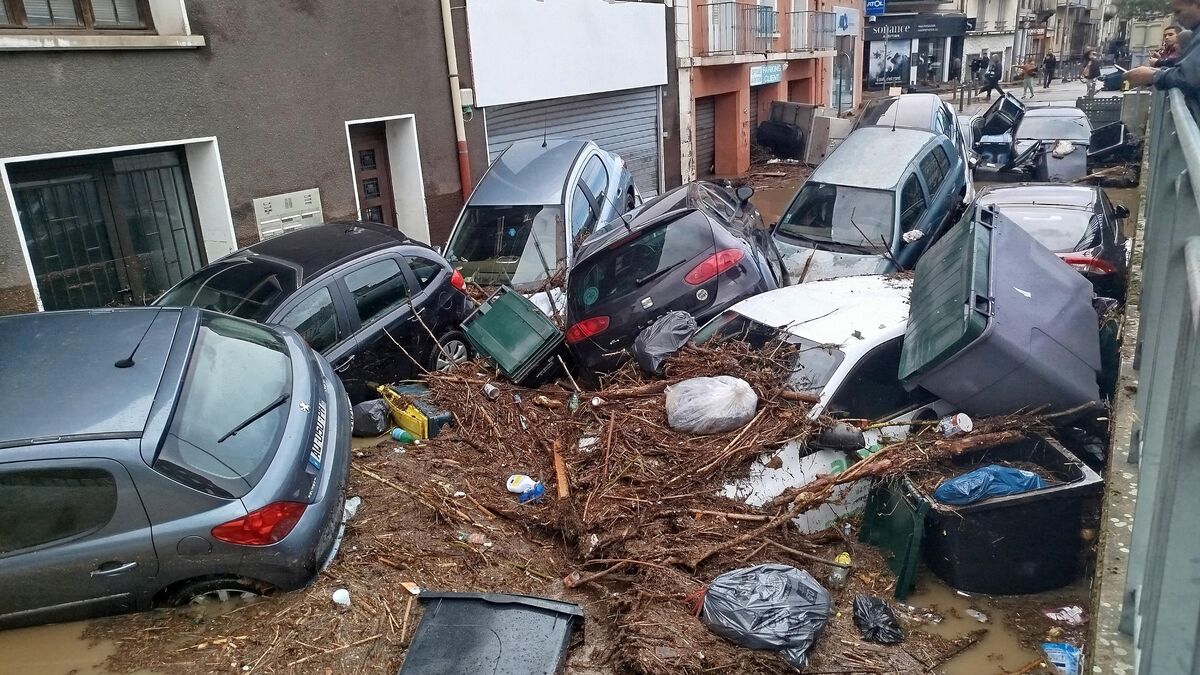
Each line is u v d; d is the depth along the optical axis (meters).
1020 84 44.38
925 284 5.50
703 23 17.94
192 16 8.33
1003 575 4.33
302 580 4.35
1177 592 1.67
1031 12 51.03
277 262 7.04
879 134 10.38
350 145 10.25
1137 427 3.29
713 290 6.68
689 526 4.59
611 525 4.68
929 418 5.20
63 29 7.49
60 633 4.12
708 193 8.28
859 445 4.86
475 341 7.26
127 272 8.48
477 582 4.50
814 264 8.46
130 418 4.07
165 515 4.00
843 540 4.69
